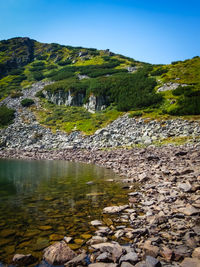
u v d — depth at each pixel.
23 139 46.88
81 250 5.14
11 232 6.20
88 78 89.00
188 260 4.41
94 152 31.05
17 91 86.62
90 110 64.19
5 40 163.38
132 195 10.16
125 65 107.19
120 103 58.16
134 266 4.30
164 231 5.97
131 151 27.52
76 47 165.25
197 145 25.75
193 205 7.63
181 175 12.94
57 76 98.56
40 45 172.12
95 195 10.36
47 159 28.77
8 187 12.27
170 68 78.62
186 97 48.22
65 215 7.63
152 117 44.44
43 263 4.60
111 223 6.80
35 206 8.70
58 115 61.75
